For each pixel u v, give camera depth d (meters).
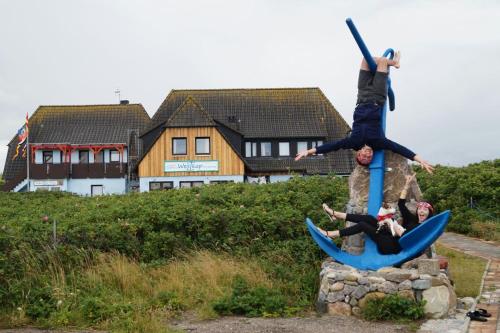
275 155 48.44
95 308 11.12
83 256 13.87
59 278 12.53
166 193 24.41
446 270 12.55
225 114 50.53
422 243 11.41
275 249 14.85
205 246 15.71
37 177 50.84
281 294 12.20
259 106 51.12
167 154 45.22
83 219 17.81
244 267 13.48
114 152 52.69
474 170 32.94
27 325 10.73
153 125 49.44
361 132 12.41
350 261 12.00
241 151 47.50
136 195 26.02
